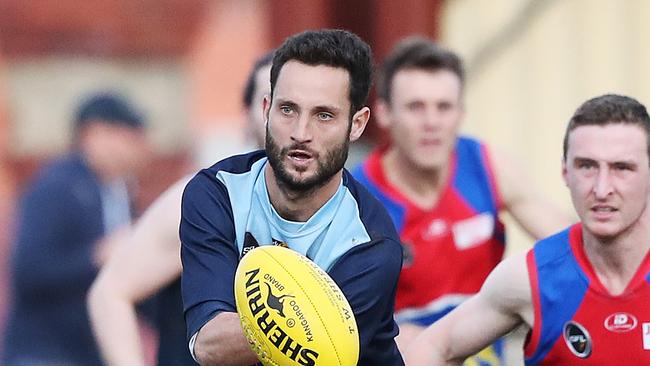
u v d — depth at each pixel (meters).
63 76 69.62
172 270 16.67
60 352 24.92
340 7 33.09
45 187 24.95
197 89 71.38
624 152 14.55
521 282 15.33
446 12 32.34
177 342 16.48
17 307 25.06
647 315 14.95
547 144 29.62
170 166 69.69
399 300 20.48
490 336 15.78
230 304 12.84
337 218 13.31
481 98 31.62
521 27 30.52
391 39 32.44
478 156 20.64
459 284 20.56
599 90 28.30
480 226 20.58
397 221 20.44
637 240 14.83
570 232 15.35
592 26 28.59
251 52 72.56
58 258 24.67
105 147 25.42
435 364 15.90
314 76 12.52
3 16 68.56
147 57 70.88
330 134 12.62
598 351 15.17
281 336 11.80
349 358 11.91
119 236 25.30
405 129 20.19
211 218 13.27
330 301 11.96
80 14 69.50
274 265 12.09
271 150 12.70
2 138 68.56
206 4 71.38
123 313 16.77
